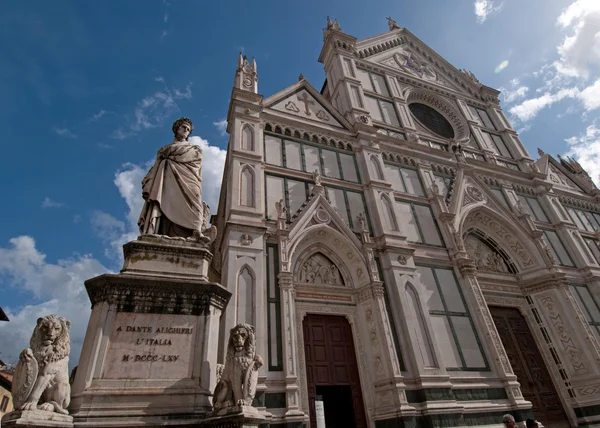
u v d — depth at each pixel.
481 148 30.55
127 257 8.47
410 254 19.19
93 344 7.14
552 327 22.03
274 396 13.23
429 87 32.97
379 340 16.11
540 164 34.03
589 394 19.50
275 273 16.14
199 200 9.80
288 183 19.53
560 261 25.92
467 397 16.36
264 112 21.72
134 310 7.69
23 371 6.00
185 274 8.49
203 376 7.44
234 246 15.69
